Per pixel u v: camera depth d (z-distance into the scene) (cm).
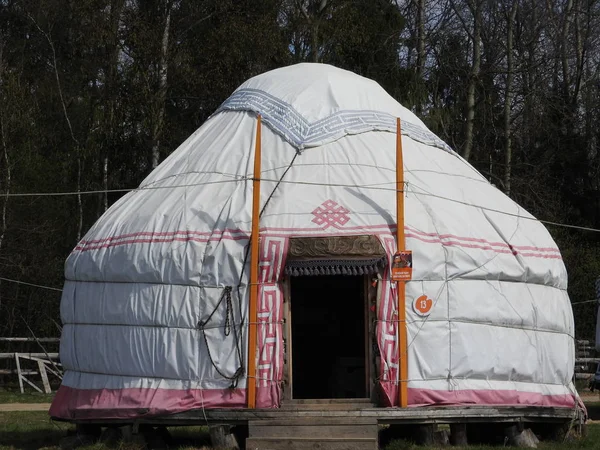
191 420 1395
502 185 3362
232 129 1636
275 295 1405
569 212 3969
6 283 3447
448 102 4122
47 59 3909
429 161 1609
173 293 1424
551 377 1534
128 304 1457
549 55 4178
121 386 1456
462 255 1438
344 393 1753
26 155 3516
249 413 1364
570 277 3422
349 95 1656
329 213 1440
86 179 3547
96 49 3472
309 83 1667
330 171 1512
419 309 1406
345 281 1933
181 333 1415
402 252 1392
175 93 3434
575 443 1487
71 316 1571
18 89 3444
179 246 1434
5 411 2244
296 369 1938
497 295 1462
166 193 1553
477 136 4078
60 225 3616
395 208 1459
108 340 1480
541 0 4278
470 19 4075
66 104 3738
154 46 3191
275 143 1564
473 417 1409
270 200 1469
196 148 1652
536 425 1592
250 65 3278
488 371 1440
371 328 1411
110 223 1566
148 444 1462
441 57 3875
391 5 3547
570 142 4200
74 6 3372
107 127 3275
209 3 3381
